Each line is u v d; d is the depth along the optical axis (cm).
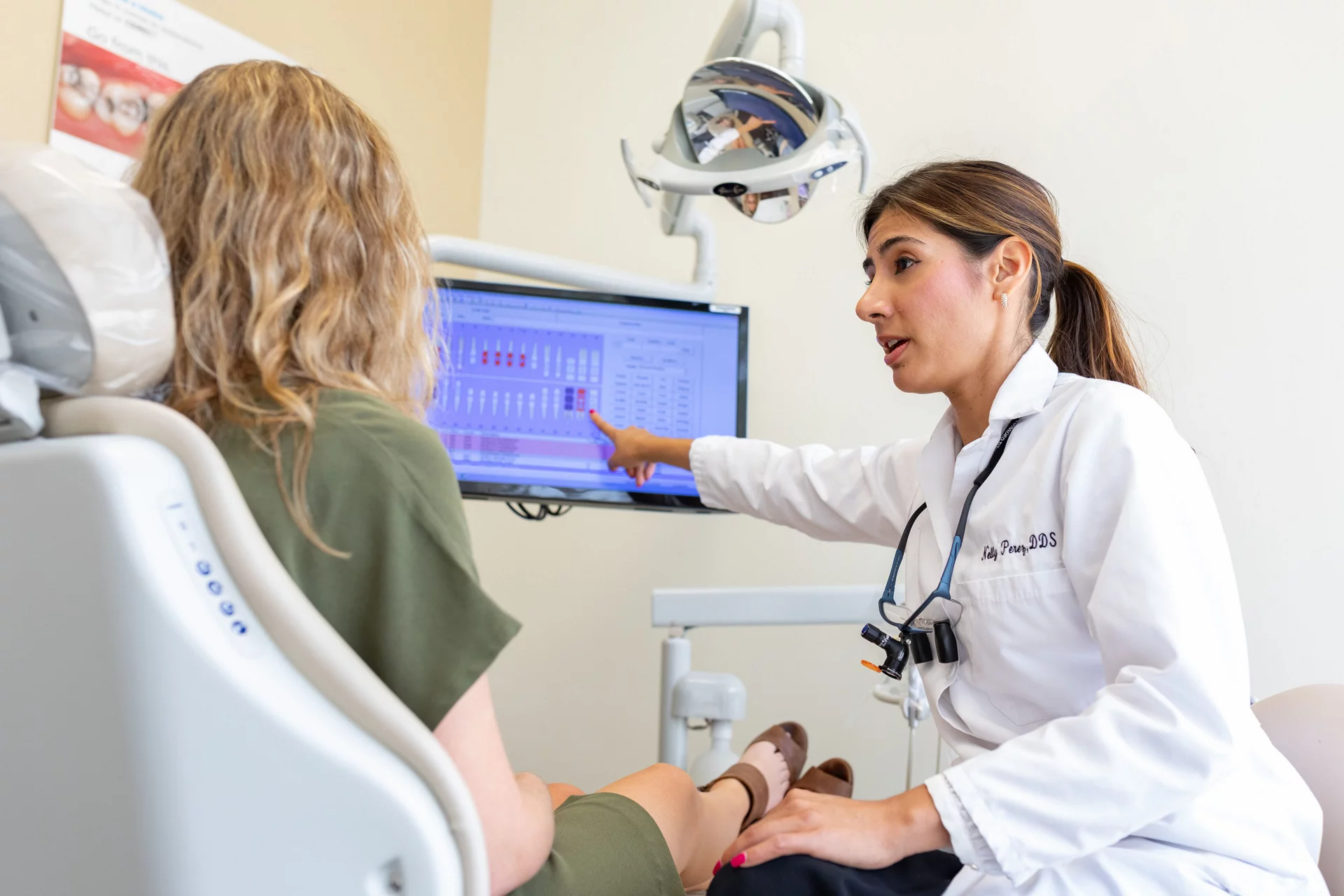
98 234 54
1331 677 170
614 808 92
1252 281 179
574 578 215
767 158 149
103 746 53
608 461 166
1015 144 194
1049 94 193
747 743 205
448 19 217
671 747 155
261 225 72
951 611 104
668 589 155
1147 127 186
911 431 200
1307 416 174
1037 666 96
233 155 74
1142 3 188
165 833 53
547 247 222
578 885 81
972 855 83
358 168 78
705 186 151
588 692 213
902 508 126
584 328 171
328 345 74
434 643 66
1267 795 92
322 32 184
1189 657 81
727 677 156
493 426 167
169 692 53
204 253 72
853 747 199
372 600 67
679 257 213
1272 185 179
